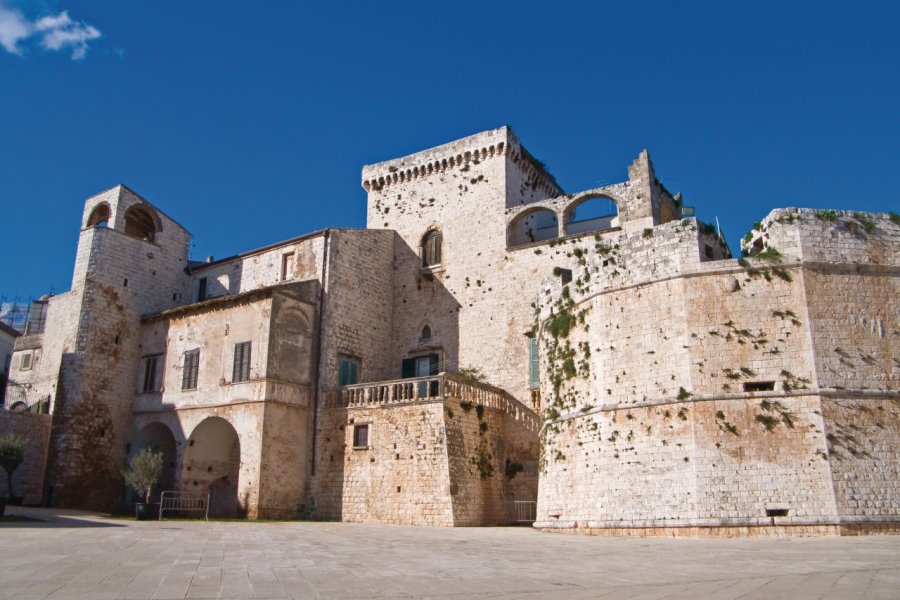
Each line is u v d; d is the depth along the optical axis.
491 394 40.88
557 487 33.62
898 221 30.81
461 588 13.72
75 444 44.34
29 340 58.72
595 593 13.27
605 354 32.75
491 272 46.81
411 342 48.62
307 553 19.52
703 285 30.78
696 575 15.69
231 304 43.56
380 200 53.38
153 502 43.38
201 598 11.99
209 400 42.53
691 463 28.89
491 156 49.22
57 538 22.34
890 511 26.91
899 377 28.72
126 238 49.75
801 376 28.64
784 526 26.86
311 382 42.75
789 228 30.42
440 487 36.03
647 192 42.91
